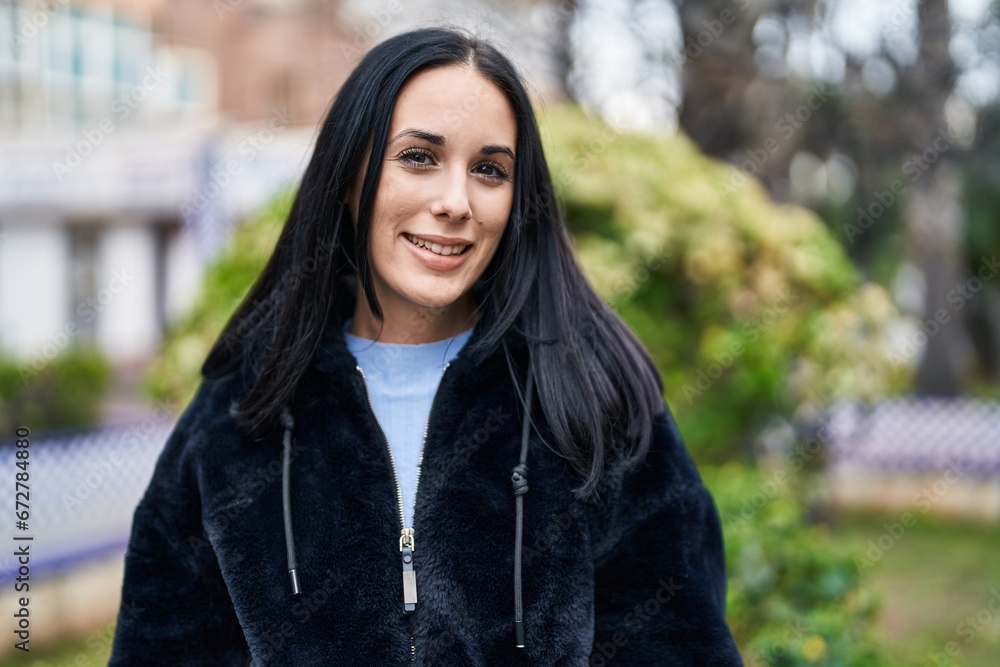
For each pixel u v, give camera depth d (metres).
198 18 11.10
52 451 4.45
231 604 1.31
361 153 1.24
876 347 3.79
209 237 6.52
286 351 1.27
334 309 1.33
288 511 1.23
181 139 8.50
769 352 3.44
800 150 6.45
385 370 1.35
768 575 2.46
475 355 1.28
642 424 1.26
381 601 1.19
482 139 1.22
